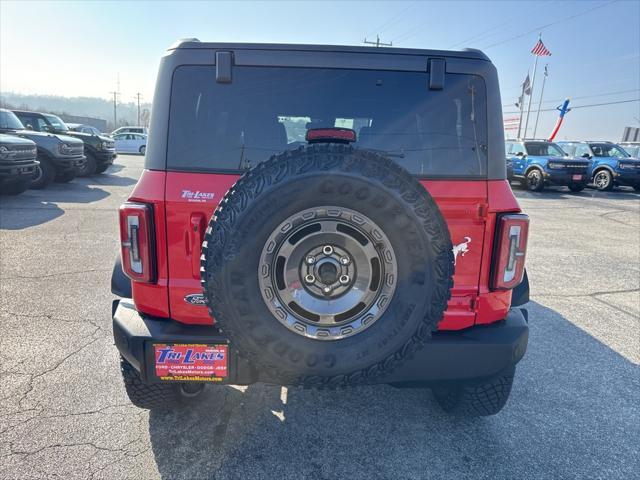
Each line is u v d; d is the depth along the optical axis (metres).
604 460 2.53
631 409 3.05
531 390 3.26
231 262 1.83
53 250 6.36
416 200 1.86
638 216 11.87
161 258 2.18
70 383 3.09
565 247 8.02
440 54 2.24
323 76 2.23
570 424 2.86
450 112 2.26
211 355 2.12
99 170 16.47
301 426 2.75
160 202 2.14
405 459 2.50
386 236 1.88
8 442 2.49
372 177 1.83
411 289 1.91
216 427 2.71
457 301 2.26
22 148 10.02
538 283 5.88
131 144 32.31
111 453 2.44
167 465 2.38
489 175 2.23
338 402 3.02
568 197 15.89
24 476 2.25
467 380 2.22
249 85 2.21
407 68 2.23
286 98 2.23
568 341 4.11
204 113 2.20
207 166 2.18
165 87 2.18
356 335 1.94
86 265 5.70
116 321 2.23
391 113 2.26
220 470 2.36
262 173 1.84
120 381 3.13
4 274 5.29
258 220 1.82
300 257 1.90
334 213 1.86
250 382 2.14
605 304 5.14
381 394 3.14
